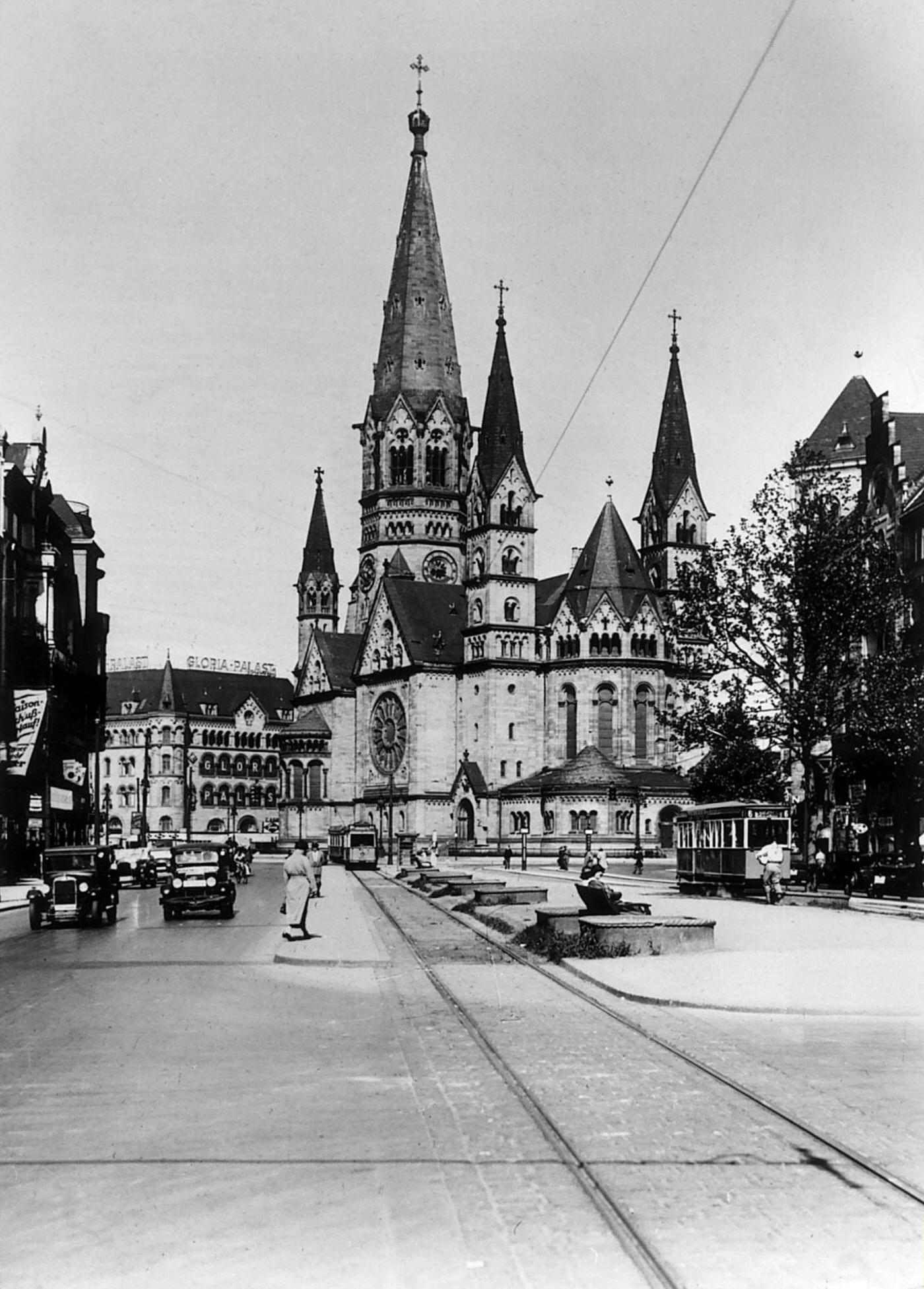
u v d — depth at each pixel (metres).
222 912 48.59
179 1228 11.04
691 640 67.88
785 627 63.16
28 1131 14.37
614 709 144.75
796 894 52.72
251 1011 23.53
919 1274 9.90
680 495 156.25
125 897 68.06
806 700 61.66
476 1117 14.84
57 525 100.12
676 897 61.81
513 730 147.38
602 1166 12.70
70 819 100.12
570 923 35.00
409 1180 12.30
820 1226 10.94
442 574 166.00
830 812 75.94
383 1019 22.52
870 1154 13.15
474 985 27.61
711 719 64.88
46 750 83.19
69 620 105.81
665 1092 16.12
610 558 148.38
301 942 36.84
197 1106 15.59
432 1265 10.10
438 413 167.12
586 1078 17.02
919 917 45.59
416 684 152.12
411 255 169.62
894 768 65.88
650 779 138.12
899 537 72.62
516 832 141.62
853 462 88.62
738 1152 13.22
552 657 148.62
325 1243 10.63
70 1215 11.41
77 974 29.92
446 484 167.38
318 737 173.12
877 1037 20.44
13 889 74.81
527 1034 20.78
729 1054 18.86
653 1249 10.38
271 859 161.62
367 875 104.44
